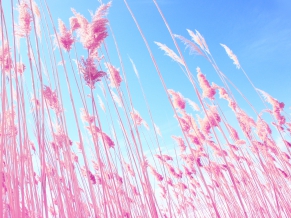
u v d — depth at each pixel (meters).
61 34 1.00
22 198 0.64
